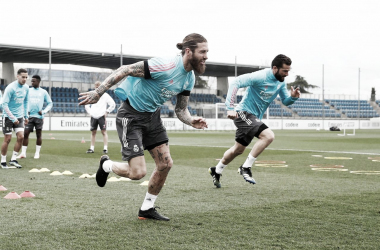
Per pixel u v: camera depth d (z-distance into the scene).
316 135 25.89
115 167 4.10
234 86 5.78
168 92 3.83
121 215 4.14
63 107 33.41
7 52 32.50
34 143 15.54
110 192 5.43
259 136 5.80
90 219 3.96
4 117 8.07
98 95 3.66
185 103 4.12
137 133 3.90
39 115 9.97
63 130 31.20
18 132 8.25
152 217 3.96
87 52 32.78
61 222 3.84
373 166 8.73
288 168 8.27
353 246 3.16
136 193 5.36
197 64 3.74
